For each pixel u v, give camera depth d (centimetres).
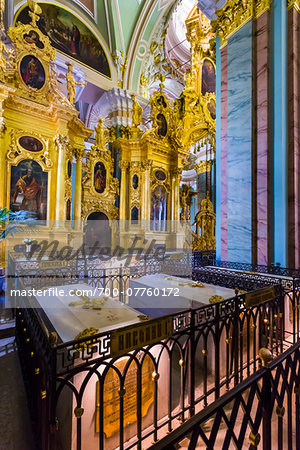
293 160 580
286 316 403
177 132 1312
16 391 254
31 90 841
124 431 221
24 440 195
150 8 1301
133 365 231
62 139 875
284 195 577
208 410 101
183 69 1919
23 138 835
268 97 600
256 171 616
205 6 764
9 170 801
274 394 131
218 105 729
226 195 684
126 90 1333
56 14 1201
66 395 203
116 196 1259
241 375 268
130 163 1229
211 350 316
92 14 1294
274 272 534
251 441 121
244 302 281
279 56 593
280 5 593
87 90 1395
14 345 357
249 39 626
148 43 1428
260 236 597
